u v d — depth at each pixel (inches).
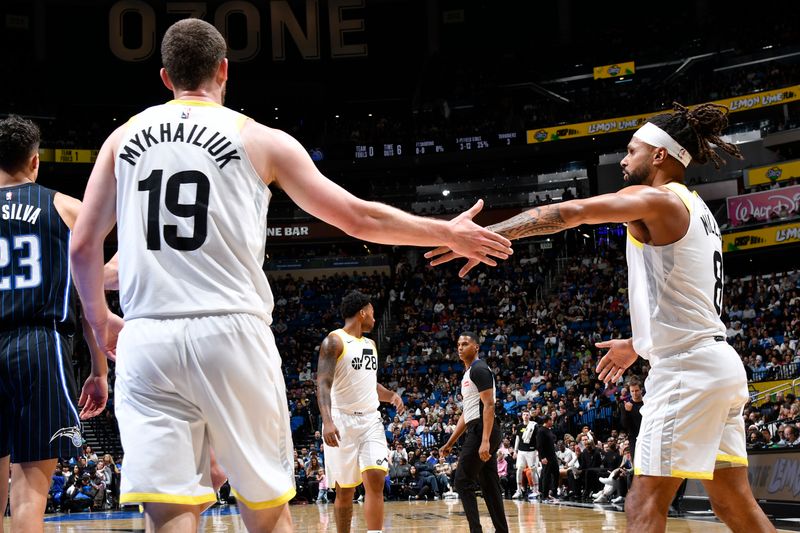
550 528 331.6
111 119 1326.3
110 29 1258.0
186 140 92.0
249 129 94.3
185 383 86.5
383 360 1071.6
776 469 343.6
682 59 1236.5
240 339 88.0
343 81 1387.8
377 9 1363.2
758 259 1046.4
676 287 117.7
